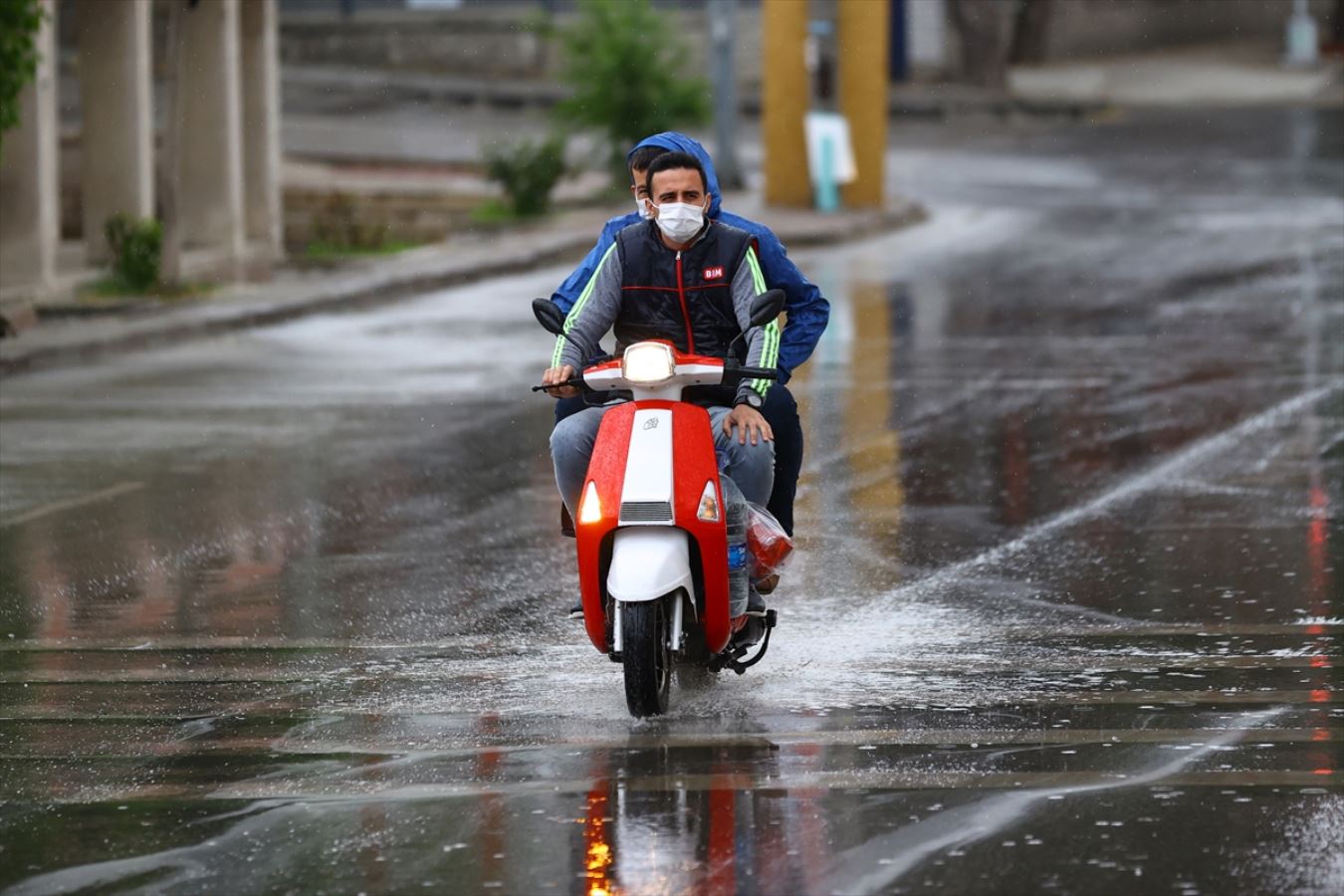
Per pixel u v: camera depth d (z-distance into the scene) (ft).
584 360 72.84
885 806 59.52
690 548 69.51
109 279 248.73
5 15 199.62
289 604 94.43
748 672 78.13
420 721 71.82
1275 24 642.63
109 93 252.83
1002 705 72.28
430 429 153.79
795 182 367.04
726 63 385.29
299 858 55.88
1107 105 531.91
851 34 363.76
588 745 67.56
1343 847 55.11
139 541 111.45
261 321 233.55
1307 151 441.27
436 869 54.75
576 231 330.34
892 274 279.08
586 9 385.70
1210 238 312.29
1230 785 61.21
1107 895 51.65
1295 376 173.47
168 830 58.85
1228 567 98.58
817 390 171.32
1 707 75.25
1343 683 75.10
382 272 277.85
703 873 53.78
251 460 139.54
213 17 273.95
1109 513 114.62
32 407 167.53
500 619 90.53
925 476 129.29
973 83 566.77
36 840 58.13
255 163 298.15
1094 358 189.78
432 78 545.44
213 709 74.54
